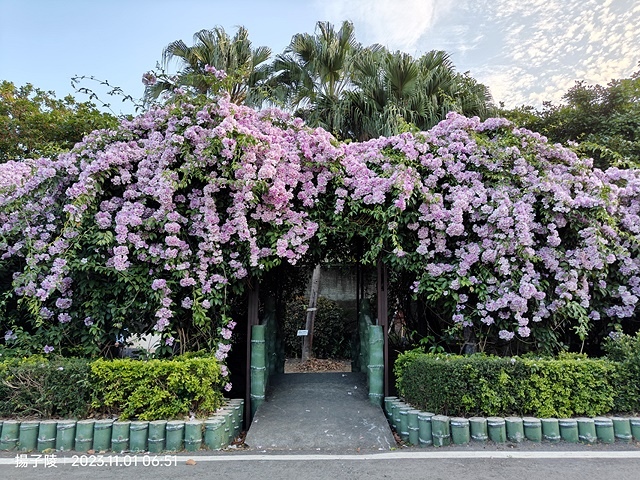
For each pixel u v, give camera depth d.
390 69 7.76
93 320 4.16
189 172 3.90
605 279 4.33
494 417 3.39
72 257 3.98
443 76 7.99
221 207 4.19
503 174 4.21
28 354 4.04
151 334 4.15
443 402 3.45
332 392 4.47
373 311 6.28
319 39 9.04
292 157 4.18
